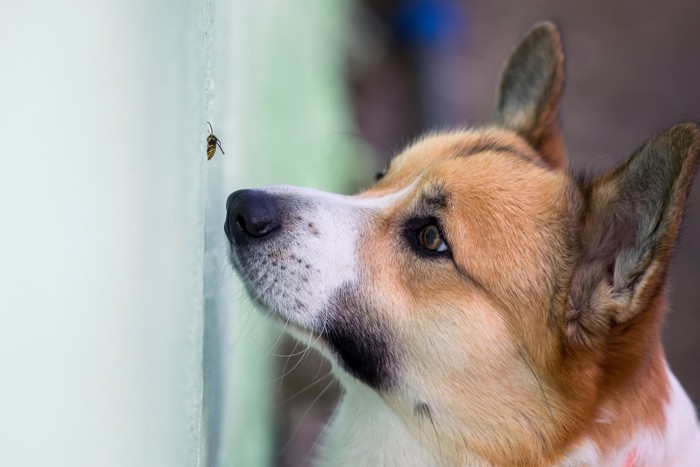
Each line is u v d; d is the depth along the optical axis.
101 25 2.60
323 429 5.68
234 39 5.19
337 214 4.82
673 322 10.08
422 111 11.02
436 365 4.58
